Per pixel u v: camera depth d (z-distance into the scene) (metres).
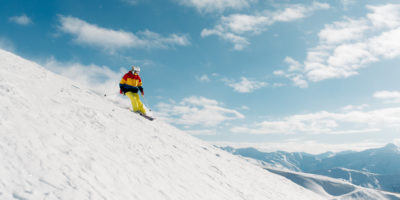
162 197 5.55
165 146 9.27
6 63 10.72
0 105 5.87
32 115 6.20
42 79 10.45
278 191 10.84
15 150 4.52
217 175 9.10
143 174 6.18
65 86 11.11
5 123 5.20
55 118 6.74
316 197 13.32
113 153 6.44
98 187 4.66
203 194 6.84
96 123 7.87
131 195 4.99
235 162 12.88
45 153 4.89
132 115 11.52
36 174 4.18
